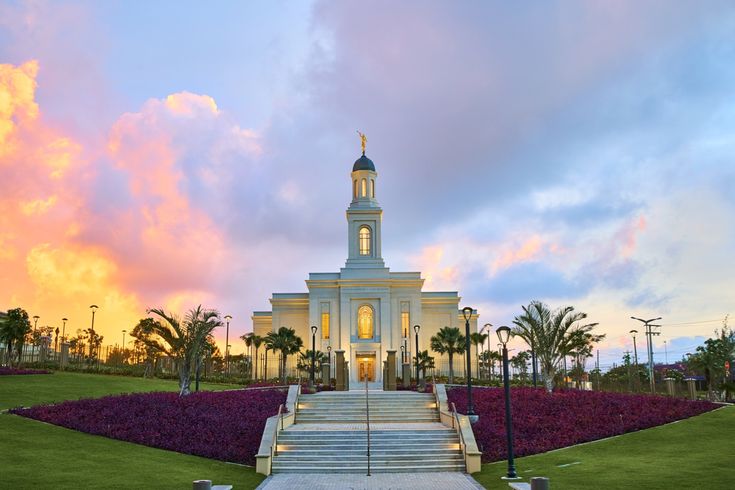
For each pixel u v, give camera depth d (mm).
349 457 25078
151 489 19703
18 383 43594
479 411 32938
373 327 75500
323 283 77250
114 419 29734
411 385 49656
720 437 27547
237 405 34156
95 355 92438
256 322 83750
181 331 38531
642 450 25859
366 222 78938
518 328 41594
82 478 20484
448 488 20984
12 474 20359
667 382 45875
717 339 55250
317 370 65938
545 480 17047
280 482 22172
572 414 32094
